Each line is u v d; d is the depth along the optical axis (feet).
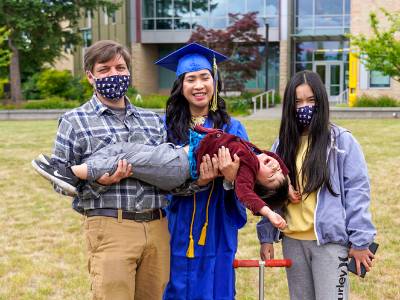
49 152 42.52
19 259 20.11
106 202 10.27
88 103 10.72
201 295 11.60
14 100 94.89
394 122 60.23
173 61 12.59
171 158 10.38
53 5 91.20
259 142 43.50
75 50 101.50
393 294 16.78
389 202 26.45
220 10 108.37
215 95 12.05
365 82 83.76
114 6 97.35
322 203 10.95
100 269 10.19
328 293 10.96
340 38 106.52
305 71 11.39
